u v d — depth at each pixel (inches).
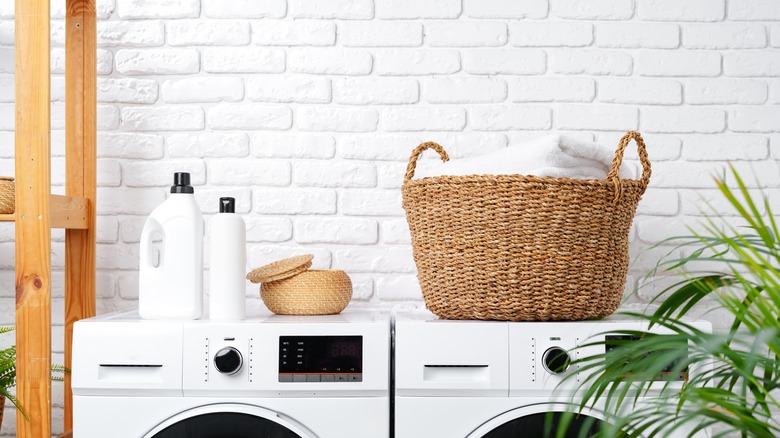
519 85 79.1
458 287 58.3
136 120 78.7
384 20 79.4
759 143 78.9
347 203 78.8
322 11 79.2
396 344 55.7
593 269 57.1
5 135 79.1
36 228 60.7
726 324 77.3
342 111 79.0
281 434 55.1
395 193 78.8
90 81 74.1
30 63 60.9
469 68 79.3
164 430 55.2
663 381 54.2
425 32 79.4
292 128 79.0
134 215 78.4
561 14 79.4
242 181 78.7
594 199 56.2
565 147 57.1
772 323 28.5
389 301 78.5
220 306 59.5
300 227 78.7
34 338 60.1
